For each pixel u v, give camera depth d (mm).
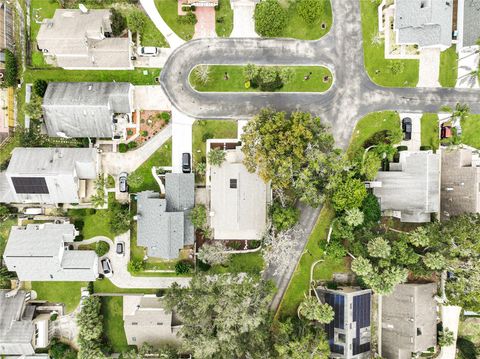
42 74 57406
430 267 52688
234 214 53875
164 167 57844
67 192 55156
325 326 56312
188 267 57281
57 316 58469
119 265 58375
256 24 54281
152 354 55281
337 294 55344
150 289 58688
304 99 57781
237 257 58062
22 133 57062
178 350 53312
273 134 49594
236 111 57812
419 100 57906
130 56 55656
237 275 55031
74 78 57312
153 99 57719
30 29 57375
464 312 59375
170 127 57875
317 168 49594
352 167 55844
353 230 55469
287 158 49031
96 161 56281
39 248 54625
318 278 58375
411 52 57312
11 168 53719
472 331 59438
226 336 47625
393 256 52875
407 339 54844
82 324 55500
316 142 50969
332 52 57500
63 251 56219
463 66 57688
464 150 55250
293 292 58406
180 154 57969
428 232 52969
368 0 57000
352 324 54750
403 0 53938
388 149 55094
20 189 54656
